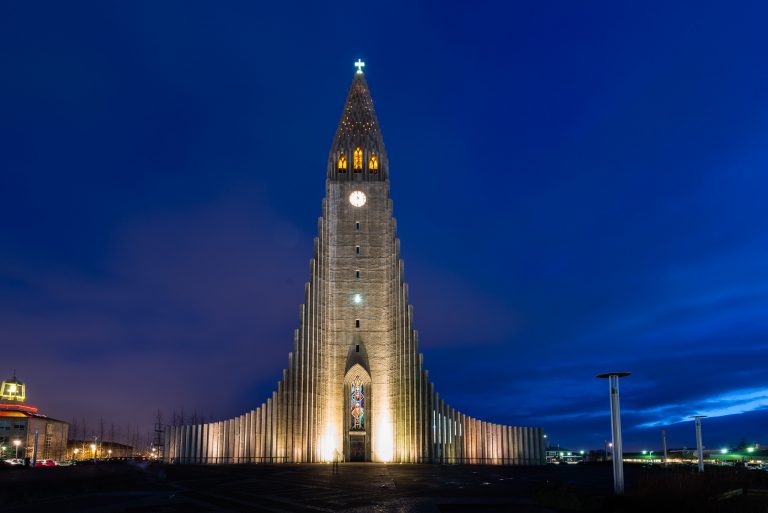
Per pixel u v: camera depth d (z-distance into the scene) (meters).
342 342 93.81
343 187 99.25
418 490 40.69
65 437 150.25
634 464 83.44
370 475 57.66
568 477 56.03
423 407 89.12
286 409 88.62
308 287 93.31
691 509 28.06
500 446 90.19
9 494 34.41
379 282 95.81
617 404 31.11
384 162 101.19
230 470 66.06
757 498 29.34
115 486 42.72
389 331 93.75
